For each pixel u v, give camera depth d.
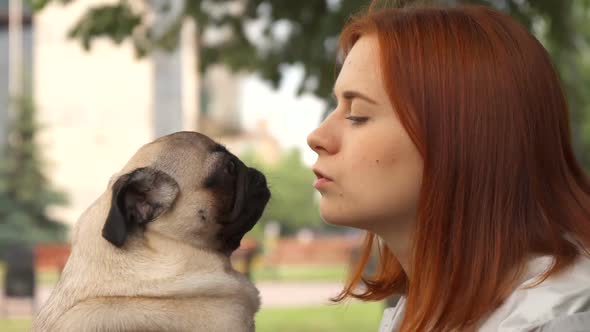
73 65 36.19
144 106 36.88
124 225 2.81
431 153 1.91
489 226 1.88
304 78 7.41
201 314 2.94
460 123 1.90
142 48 8.00
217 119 59.66
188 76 37.38
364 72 2.02
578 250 1.86
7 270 13.66
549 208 1.91
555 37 6.09
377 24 2.07
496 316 1.80
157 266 2.97
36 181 30.86
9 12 35.84
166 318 2.83
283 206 50.62
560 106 2.00
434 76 1.92
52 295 2.97
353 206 2.02
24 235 29.77
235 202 3.29
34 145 31.09
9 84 35.91
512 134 1.89
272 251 28.78
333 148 2.06
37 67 35.88
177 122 37.56
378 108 1.98
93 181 36.25
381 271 2.60
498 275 1.85
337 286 19.03
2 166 30.55
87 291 2.87
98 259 2.93
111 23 7.42
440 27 1.99
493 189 1.89
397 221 2.03
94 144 36.41
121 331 2.74
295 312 13.45
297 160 52.88
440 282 1.90
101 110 36.47
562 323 1.65
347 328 11.09
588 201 1.96
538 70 1.96
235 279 3.21
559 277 1.76
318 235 51.12
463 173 1.89
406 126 1.92
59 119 36.06
